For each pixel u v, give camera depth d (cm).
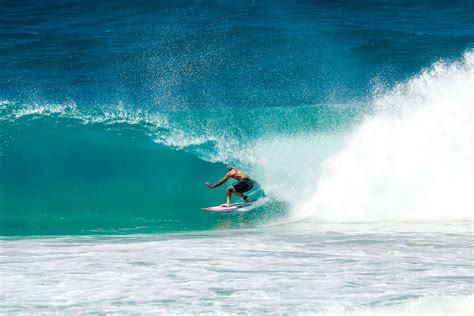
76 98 6594
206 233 3506
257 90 6931
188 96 6675
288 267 2431
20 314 1847
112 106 6109
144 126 5397
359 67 7825
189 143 5253
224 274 2314
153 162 5056
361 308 1903
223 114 5588
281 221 3950
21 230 3731
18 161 4956
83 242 3116
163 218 4169
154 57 8119
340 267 2430
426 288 2108
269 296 2028
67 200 4588
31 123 5300
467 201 3966
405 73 7594
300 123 5466
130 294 2048
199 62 7919
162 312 1870
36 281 2203
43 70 7719
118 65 7862
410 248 2844
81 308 1903
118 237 3341
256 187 4647
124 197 4688
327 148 5106
